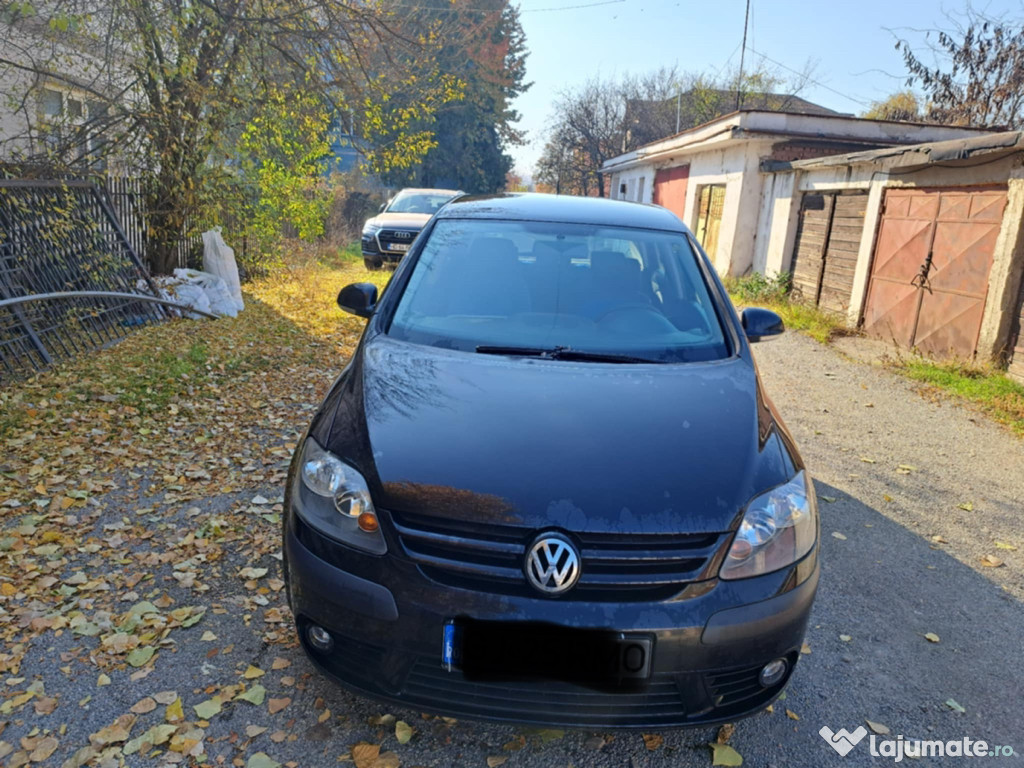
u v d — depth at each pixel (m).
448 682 2.08
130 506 3.86
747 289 13.48
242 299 10.05
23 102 7.48
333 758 2.24
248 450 4.73
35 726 2.29
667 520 2.04
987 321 7.91
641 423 2.40
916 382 7.71
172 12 7.94
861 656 2.96
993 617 3.33
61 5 6.90
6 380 5.62
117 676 2.54
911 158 8.83
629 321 3.16
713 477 2.20
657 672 2.01
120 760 2.18
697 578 2.04
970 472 5.23
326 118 10.15
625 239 3.62
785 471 2.36
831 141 14.56
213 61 8.68
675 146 19.20
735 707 2.16
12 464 4.22
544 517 2.01
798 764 2.34
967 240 8.36
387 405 2.46
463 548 2.03
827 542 3.98
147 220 9.38
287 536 2.29
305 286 11.48
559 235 3.62
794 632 2.15
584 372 2.74
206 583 3.16
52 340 6.57
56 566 3.21
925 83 20.14
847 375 7.98
